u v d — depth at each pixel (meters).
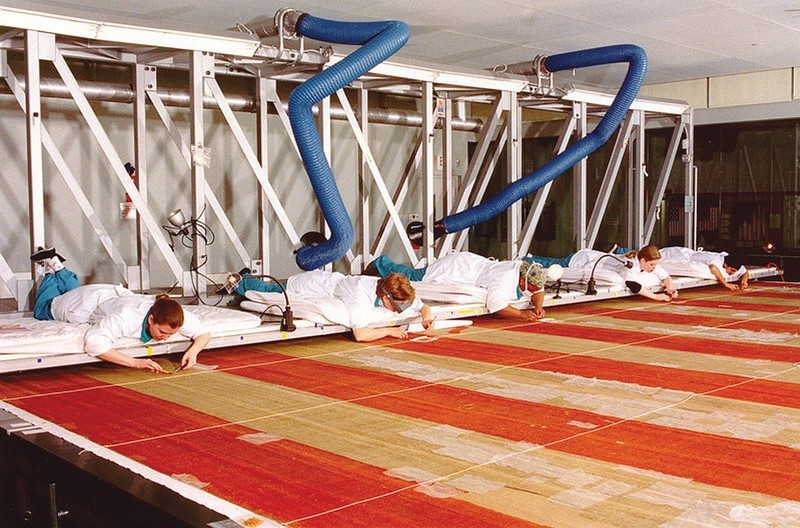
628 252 9.88
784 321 7.45
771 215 12.23
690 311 8.19
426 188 8.77
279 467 3.35
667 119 12.49
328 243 7.62
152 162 9.14
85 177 8.66
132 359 5.08
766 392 4.64
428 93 8.62
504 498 2.99
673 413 4.20
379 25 7.13
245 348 6.18
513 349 6.06
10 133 8.15
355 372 5.27
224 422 4.07
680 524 2.74
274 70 8.16
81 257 8.66
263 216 8.14
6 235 8.17
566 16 8.26
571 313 8.06
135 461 3.41
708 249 12.92
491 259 7.79
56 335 5.07
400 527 2.73
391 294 6.35
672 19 8.51
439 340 6.47
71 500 3.22
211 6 7.57
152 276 9.17
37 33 6.04
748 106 12.12
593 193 13.90
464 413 4.22
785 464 3.37
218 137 9.70
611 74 11.66
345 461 3.43
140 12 7.82
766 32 9.20
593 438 3.75
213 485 3.13
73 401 4.52
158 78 9.12
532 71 9.63
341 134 10.95
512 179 9.56
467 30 8.82
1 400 4.54
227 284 6.86
